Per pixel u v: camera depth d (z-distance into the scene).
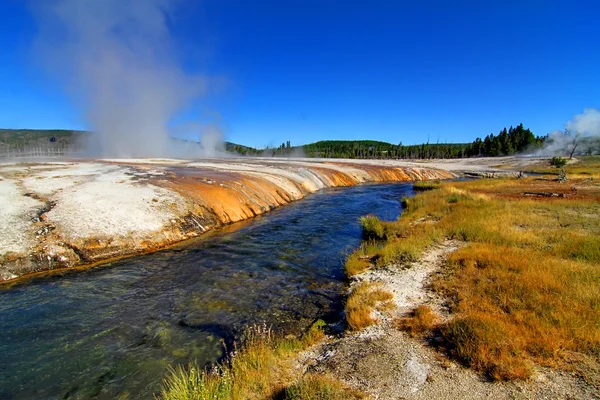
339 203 24.47
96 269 10.40
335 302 8.66
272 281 9.92
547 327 6.01
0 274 9.23
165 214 14.52
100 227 12.16
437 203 21.50
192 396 4.70
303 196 27.69
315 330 7.14
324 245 13.59
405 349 5.99
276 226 16.66
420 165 66.88
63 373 5.76
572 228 13.75
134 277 9.90
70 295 8.62
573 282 7.87
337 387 4.87
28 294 8.61
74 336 6.85
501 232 13.23
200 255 12.03
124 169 24.44
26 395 5.25
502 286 8.00
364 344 6.29
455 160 92.12
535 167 61.66
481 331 5.83
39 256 10.14
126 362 6.09
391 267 10.49
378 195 29.42
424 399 4.66
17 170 20.02
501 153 110.12
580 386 4.66
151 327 7.27
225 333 7.12
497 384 4.84
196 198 17.14
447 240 13.17
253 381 5.13
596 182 32.97
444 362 5.49
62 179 17.64
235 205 18.59
